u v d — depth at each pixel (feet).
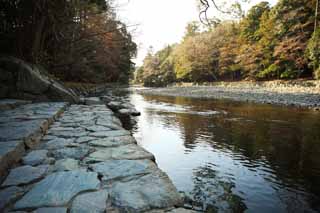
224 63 116.37
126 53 89.76
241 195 10.19
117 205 4.78
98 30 47.14
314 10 71.05
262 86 84.69
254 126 23.89
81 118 15.64
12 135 8.55
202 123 25.70
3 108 15.89
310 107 38.68
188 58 136.05
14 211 4.50
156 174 6.39
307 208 9.23
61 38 36.24
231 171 12.80
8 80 21.74
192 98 62.03
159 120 27.50
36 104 20.66
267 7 104.88
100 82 85.05
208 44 126.11
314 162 13.87
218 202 9.61
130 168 6.77
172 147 17.11
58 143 9.37
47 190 5.33
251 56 95.86
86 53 55.16
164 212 4.63
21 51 27.53
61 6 27.17
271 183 11.32
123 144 9.29
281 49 77.77
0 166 5.95
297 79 80.28
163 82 175.22
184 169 13.12
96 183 5.74
